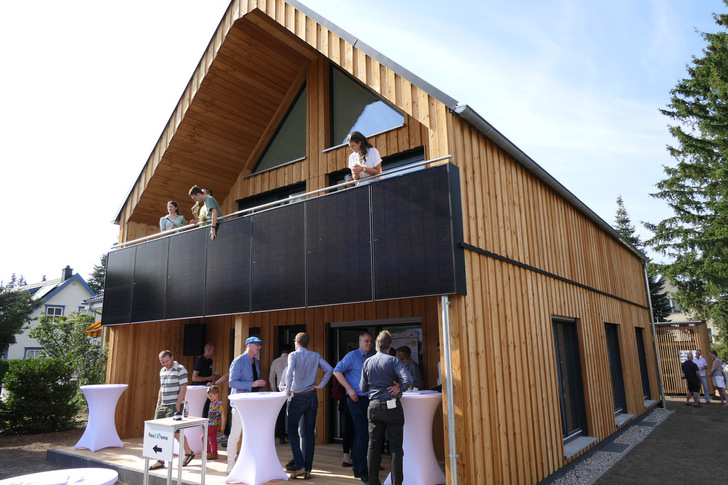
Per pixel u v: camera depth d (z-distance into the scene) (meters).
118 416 9.09
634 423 11.51
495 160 6.67
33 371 10.97
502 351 5.89
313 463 6.69
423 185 5.48
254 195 10.21
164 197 10.25
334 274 6.14
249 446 5.57
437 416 7.29
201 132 9.61
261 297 6.92
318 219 6.44
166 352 6.68
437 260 5.23
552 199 8.84
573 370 8.90
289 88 9.97
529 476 5.96
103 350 15.05
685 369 14.71
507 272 6.44
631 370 12.47
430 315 7.68
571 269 9.23
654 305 29.80
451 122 5.61
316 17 6.87
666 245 23.91
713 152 22.56
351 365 5.79
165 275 8.50
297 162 9.41
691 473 7.05
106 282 9.76
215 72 8.95
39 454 8.51
